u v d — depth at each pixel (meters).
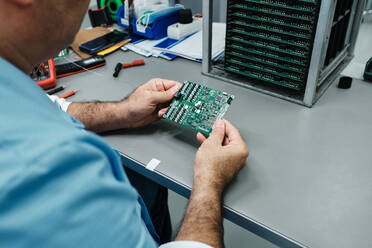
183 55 1.18
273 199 0.62
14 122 0.30
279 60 0.93
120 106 0.81
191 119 0.77
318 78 0.86
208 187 0.60
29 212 0.28
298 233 0.55
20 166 0.28
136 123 0.83
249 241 1.31
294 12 0.84
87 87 1.04
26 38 0.38
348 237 0.54
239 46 0.99
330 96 0.92
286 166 0.69
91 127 0.82
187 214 0.57
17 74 0.33
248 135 0.79
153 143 0.78
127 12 1.40
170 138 0.80
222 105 0.77
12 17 0.35
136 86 1.04
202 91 0.80
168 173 0.69
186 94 0.81
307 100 0.87
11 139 0.29
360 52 1.15
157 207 1.05
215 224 0.55
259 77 0.98
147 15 1.32
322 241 0.54
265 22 0.91
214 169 0.62
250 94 0.96
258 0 0.88
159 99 0.79
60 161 0.30
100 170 0.35
